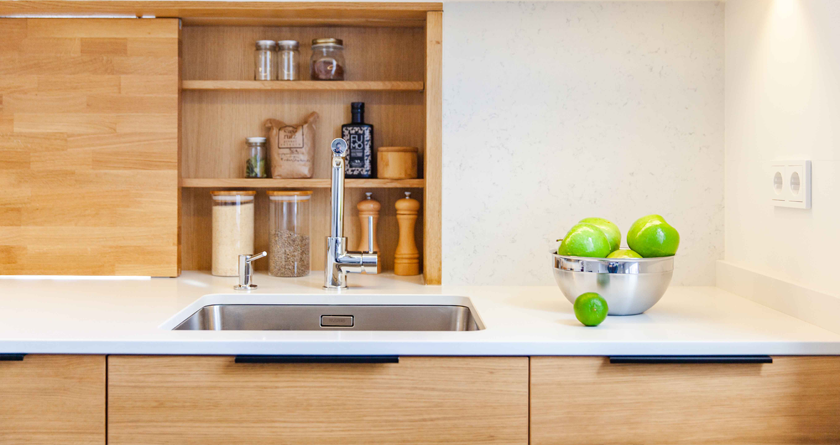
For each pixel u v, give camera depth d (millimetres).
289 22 1807
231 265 1774
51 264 1729
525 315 1328
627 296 1284
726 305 1432
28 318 1266
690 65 1646
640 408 1115
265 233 1915
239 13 1706
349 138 1806
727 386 1115
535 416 1112
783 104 1343
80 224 1725
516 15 1644
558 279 1354
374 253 1616
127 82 1706
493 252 1680
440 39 1650
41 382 1108
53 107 1697
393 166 1761
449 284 1686
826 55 1179
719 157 1656
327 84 1751
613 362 1098
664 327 1217
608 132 1657
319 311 1546
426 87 1668
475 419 1114
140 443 1111
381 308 1548
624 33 1644
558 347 1106
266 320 1540
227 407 1109
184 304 1405
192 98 1864
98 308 1364
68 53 1694
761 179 1448
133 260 1741
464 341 1105
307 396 1109
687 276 1675
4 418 1111
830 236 1181
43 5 1656
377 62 1876
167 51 1709
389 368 1107
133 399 1107
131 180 1722
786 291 1322
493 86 1652
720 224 1664
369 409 1112
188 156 1875
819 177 1211
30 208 1715
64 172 1712
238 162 1881
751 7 1488
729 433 1119
